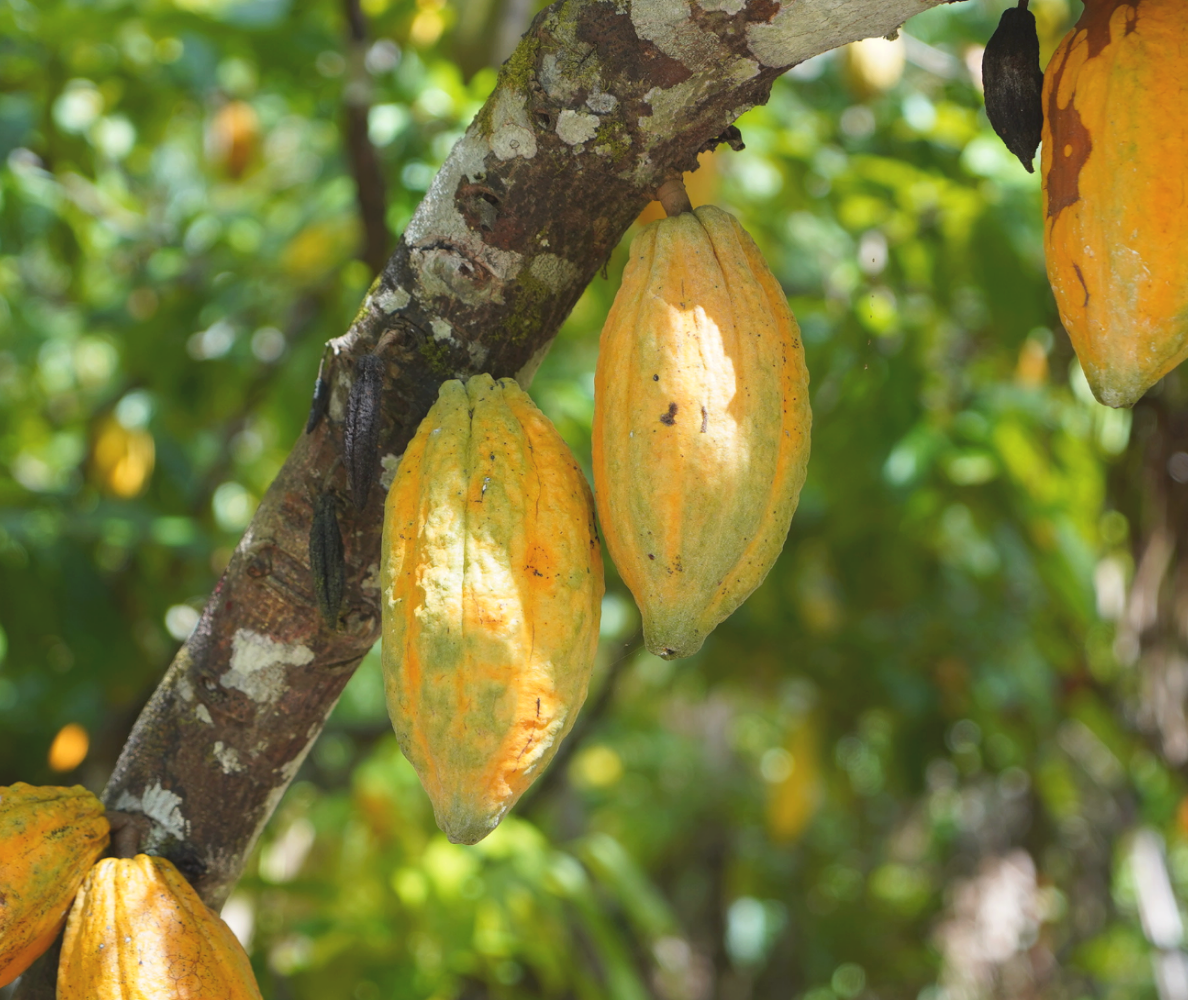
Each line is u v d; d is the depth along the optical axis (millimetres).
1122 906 5484
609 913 5270
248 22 2623
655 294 1030
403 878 2820
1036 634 3883
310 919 2658
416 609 989
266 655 1240
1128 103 975
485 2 2572
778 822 4180
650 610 1008
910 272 2965
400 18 2750
